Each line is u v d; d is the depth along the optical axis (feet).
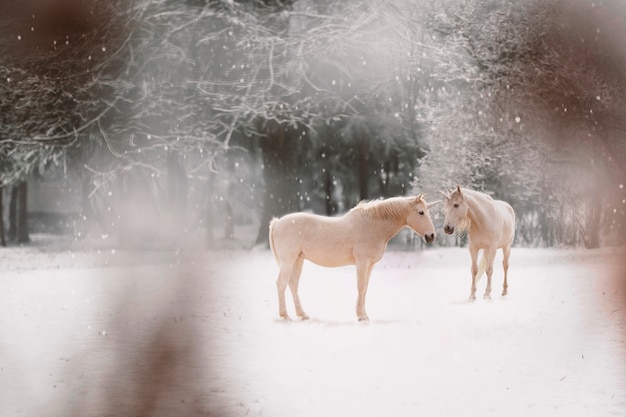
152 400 19.83
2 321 35.47
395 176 119.03
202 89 72.90
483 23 68.95
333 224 33.35
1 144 76.18
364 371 22.79
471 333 29.27
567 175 80.28
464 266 66.28
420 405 18.84
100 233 143.33
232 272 63.87
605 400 19.17
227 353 26.25
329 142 113.70
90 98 73.41
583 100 68.74
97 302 42.86
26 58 67.31
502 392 20.07
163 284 53.52
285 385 21.17
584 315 33.73
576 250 79.71
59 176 129.70
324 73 78.69
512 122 71.87
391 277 55.98
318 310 37.70
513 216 43.83
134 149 87.25
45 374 23.25
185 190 114.83
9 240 140.67
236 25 77.10
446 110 74.43
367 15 67.51
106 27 70.08
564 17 69.10
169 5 78.07
